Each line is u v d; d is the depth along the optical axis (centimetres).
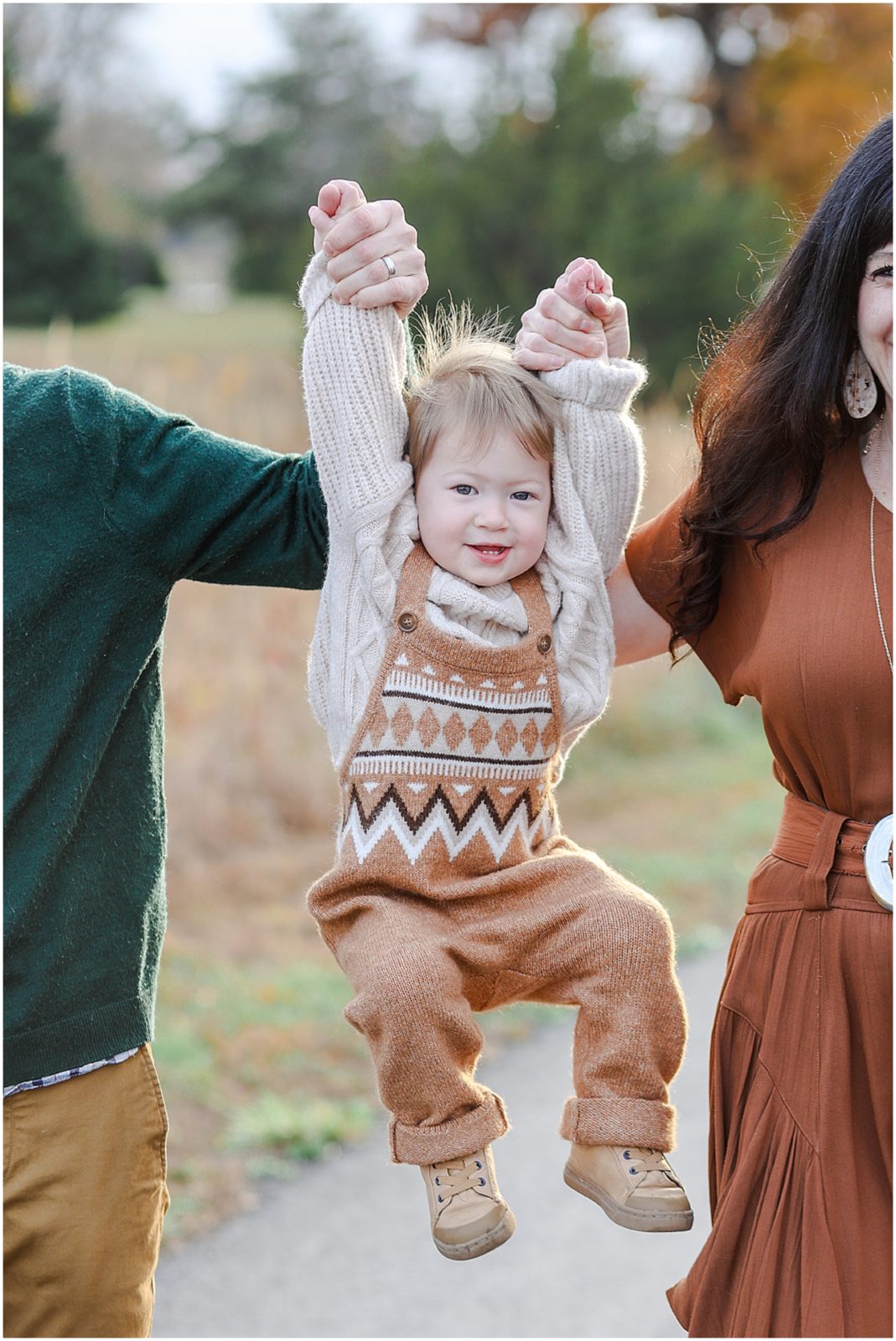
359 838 225
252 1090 497
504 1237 212
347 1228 414
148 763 233
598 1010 219
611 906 221
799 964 221
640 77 1862
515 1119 485
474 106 1680
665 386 1459
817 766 221
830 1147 213
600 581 235
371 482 226
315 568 243
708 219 1552
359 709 227
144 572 225
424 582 229
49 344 677
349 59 2575
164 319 1794
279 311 1858
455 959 221
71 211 1756
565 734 238
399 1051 213
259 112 2575
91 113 2194
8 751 214
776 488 228
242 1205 426
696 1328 223
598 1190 216
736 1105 229
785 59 1848
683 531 238
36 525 216
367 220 224
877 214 211
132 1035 229
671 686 1077
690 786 945
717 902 709
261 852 729
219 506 228
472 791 224
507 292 1484
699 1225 421
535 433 230
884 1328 208
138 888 230
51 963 218
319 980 593
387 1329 357
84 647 219
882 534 218
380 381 229
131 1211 227
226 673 756
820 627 216
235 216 2523
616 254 1507
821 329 218
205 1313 364
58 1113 222
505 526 227
